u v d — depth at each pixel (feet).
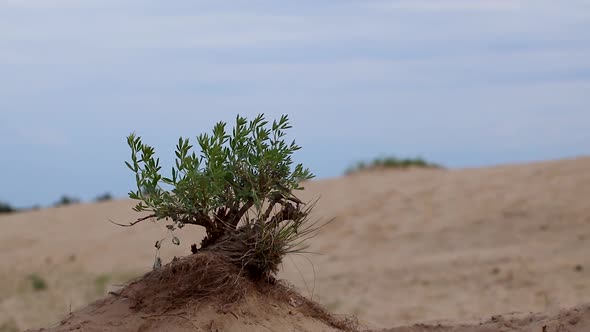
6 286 48.85
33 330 15.35
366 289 41.14
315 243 56.29
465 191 64.18
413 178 72.59
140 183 14.19
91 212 75.82
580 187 58.95
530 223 53.67
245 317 13.98
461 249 50.26
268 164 14.52
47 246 63.21
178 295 14.15
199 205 14.29
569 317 14.96
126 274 49.01
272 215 15.11
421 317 33.35
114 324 14.01
